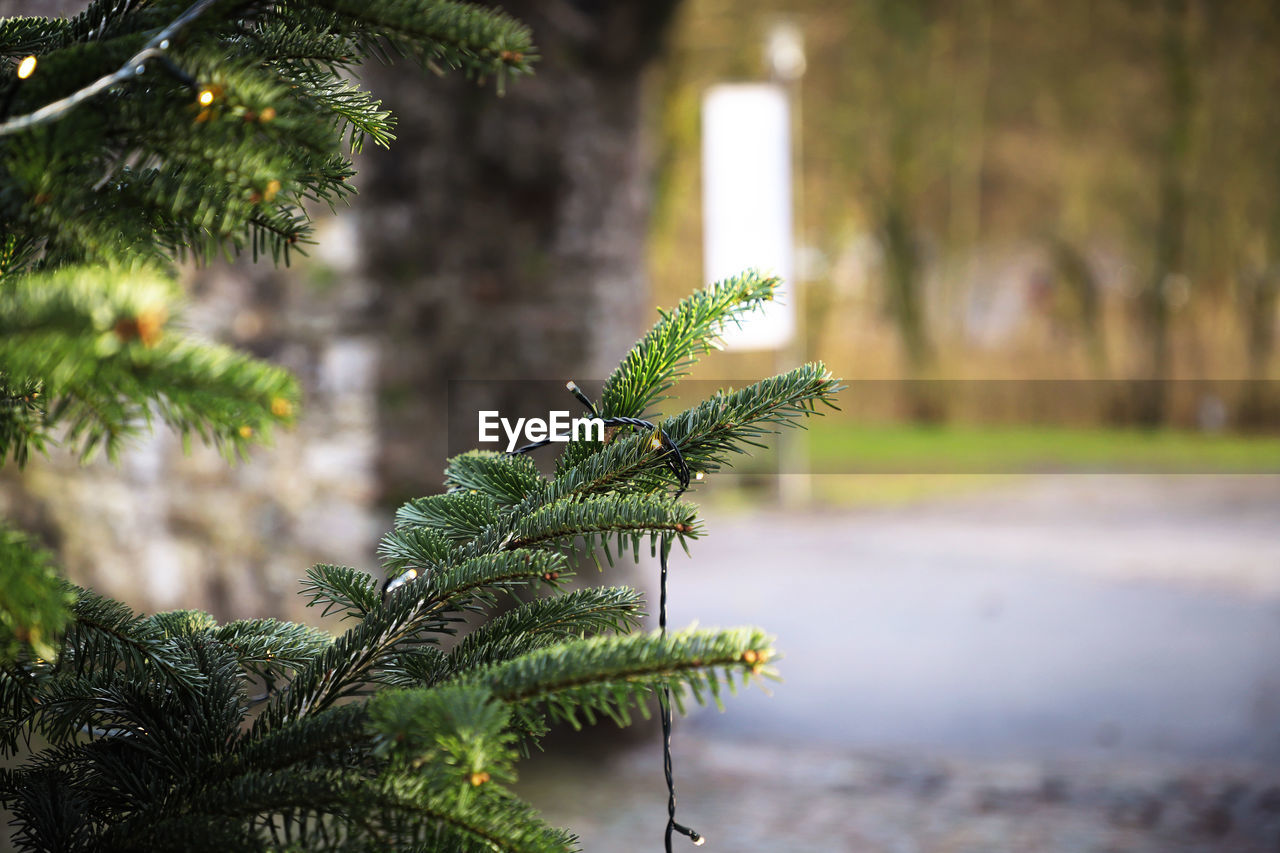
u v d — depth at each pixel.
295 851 0.77
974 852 3.64
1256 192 19.67
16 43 0.86
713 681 0.73
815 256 21.58
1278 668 6.25
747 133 11.66
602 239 4.82
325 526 4.14
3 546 0.66
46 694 0.93
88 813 0.88
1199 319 21.08
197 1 0.73
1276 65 19.08
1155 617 7.60
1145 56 19.47
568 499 0.97
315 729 0.81
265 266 4.17
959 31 19.73
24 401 0.73
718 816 3.95
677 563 9.79
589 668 0.75
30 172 0.67
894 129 20.28
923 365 21.80
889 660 6.50
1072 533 11.19
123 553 4.74
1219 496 13.69
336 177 0.92
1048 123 20.08
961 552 10.22
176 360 0.58
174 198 0.72
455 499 1.03
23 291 0.57
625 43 4.87
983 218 20.95
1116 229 20.73
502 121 4.48
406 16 0.79
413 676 0.94
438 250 4.29
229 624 1.08
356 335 4.10
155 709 0.92
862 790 4.31
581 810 3.96
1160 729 5.23
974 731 5.18
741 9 17.02
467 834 0.74
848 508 13.11
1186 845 3.81
